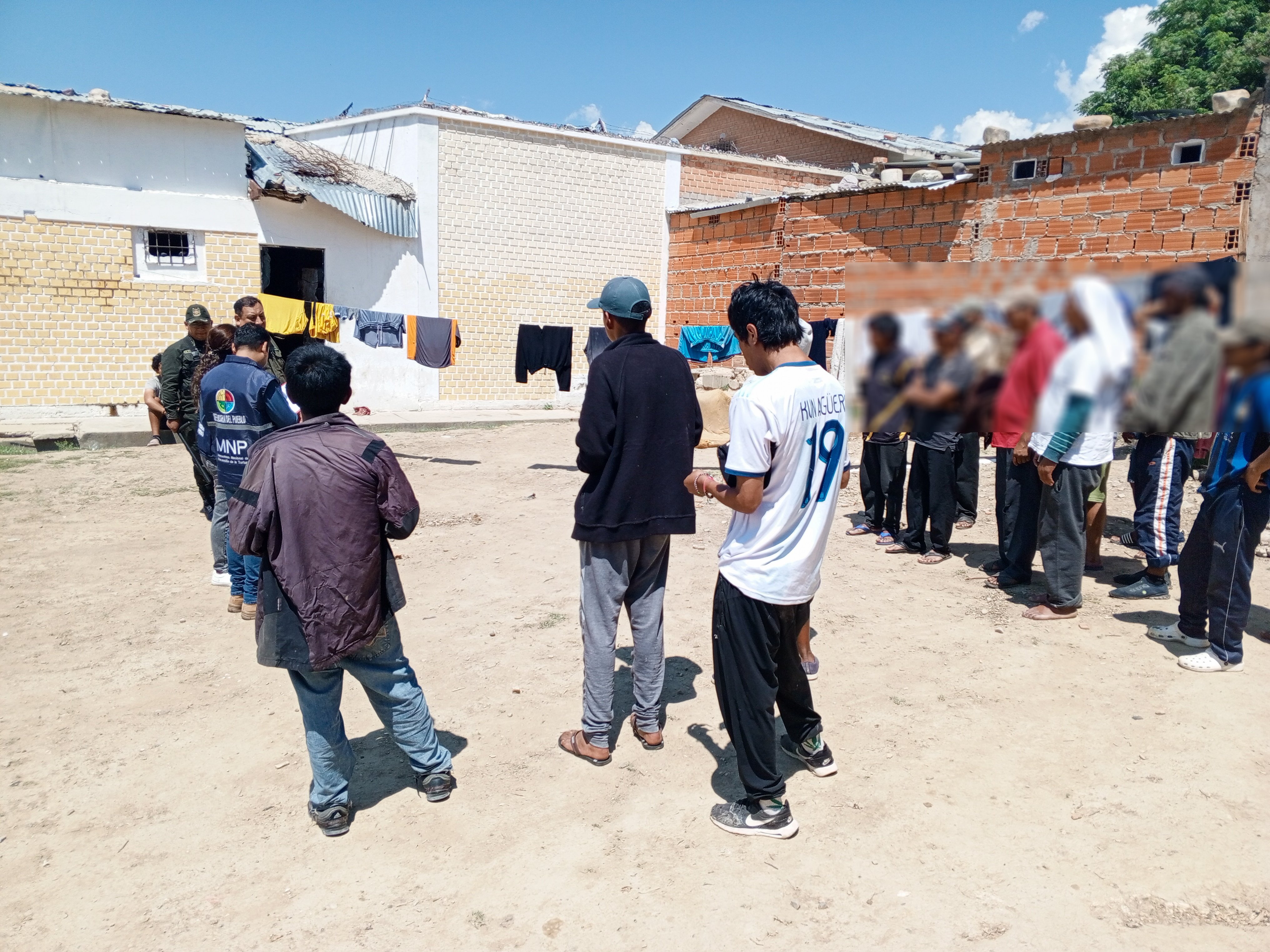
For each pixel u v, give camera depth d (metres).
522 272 16.09
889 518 6.93
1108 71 23.64
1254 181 8.68
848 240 13.05
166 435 11.81
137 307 13.02
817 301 13.77
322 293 14.64
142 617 5.55
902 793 3.50
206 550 7.02
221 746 3.98
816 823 3.32
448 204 15.24
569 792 3.59
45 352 12.56
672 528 3.63
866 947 2.69
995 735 3.93
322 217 14.30
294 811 3.49
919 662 4.72
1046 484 5.15
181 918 2.90
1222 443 4.36
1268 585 5.79
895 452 6.79
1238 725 3.94
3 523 7.77
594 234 16.66
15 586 6.13
